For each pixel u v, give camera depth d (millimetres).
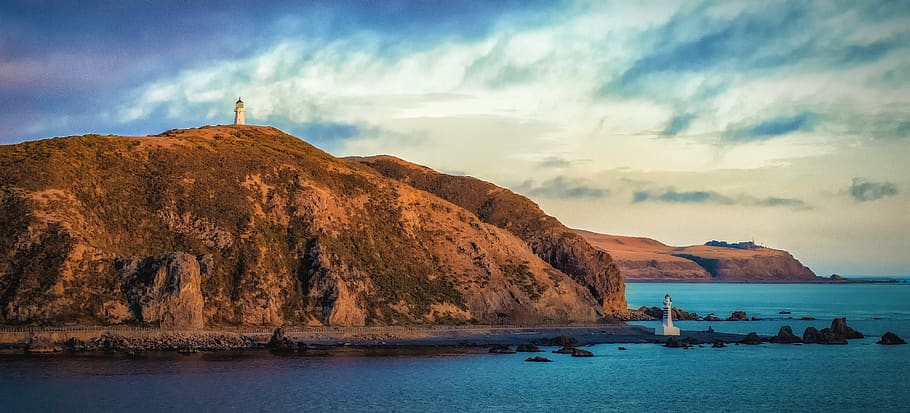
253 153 198125
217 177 183000
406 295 181000
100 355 126000
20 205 148750
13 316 133000
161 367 117375
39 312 134125
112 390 100500
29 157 163125
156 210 167250
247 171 189500
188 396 98812
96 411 90000
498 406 99750
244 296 157500
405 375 119250
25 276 138125
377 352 141500
